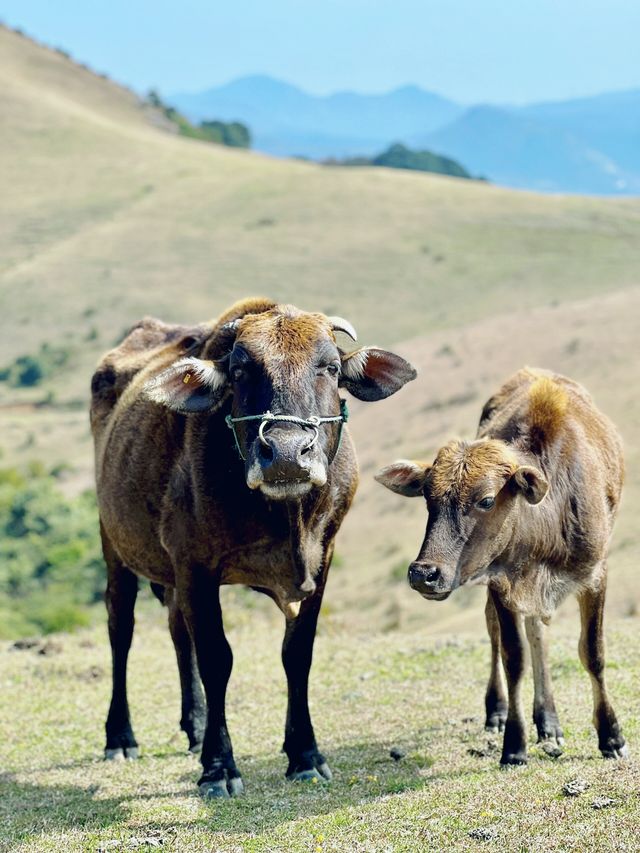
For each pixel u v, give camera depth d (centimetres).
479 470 941
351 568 5697
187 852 825
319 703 1327
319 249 14625
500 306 12194
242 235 15362
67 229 16250
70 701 1442
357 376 981
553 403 1010
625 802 829
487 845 773
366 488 6888
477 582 955
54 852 855
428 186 17125
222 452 963
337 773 1018
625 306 8781
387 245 14488
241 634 1919
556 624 1836
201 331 1169
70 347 13012
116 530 1120
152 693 1458
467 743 1077
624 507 4753
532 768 953
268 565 980
